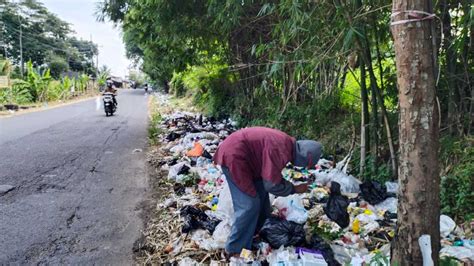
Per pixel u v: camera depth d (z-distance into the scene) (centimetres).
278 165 296
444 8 362
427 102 204
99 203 452
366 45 434
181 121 1116
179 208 419
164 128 1069
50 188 508
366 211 372
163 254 323
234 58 918
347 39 365
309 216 371
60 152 741
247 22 697
